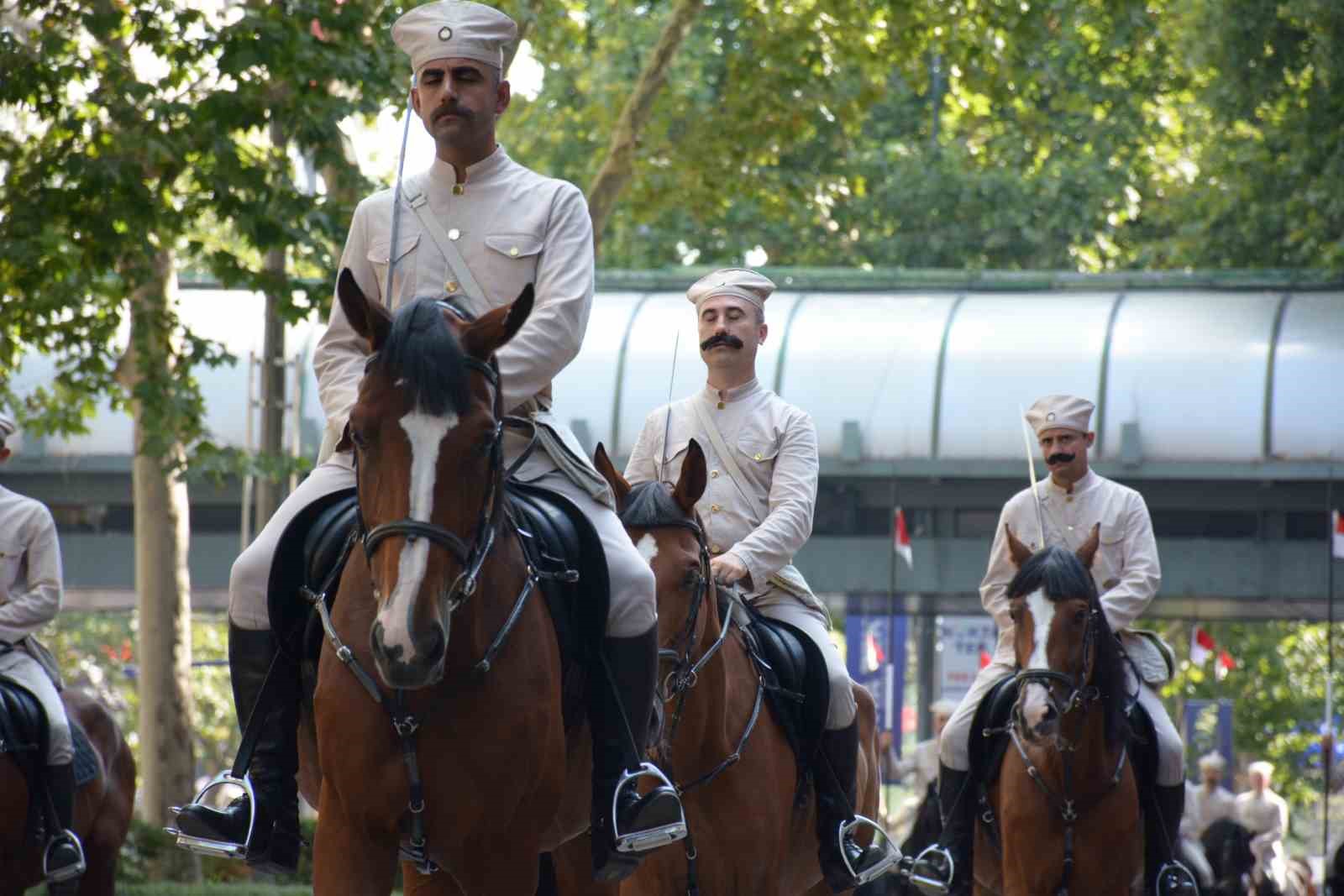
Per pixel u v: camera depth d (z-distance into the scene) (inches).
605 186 781.9
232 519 928.3
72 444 920.3
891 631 846.5
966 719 379.6
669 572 256.2
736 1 827.4
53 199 603.5
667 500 263.9
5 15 691.4
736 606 294.4
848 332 921.5
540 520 210.5
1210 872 619.2
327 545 202.1
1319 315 893.8
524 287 199.0
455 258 217.6
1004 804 358.9
